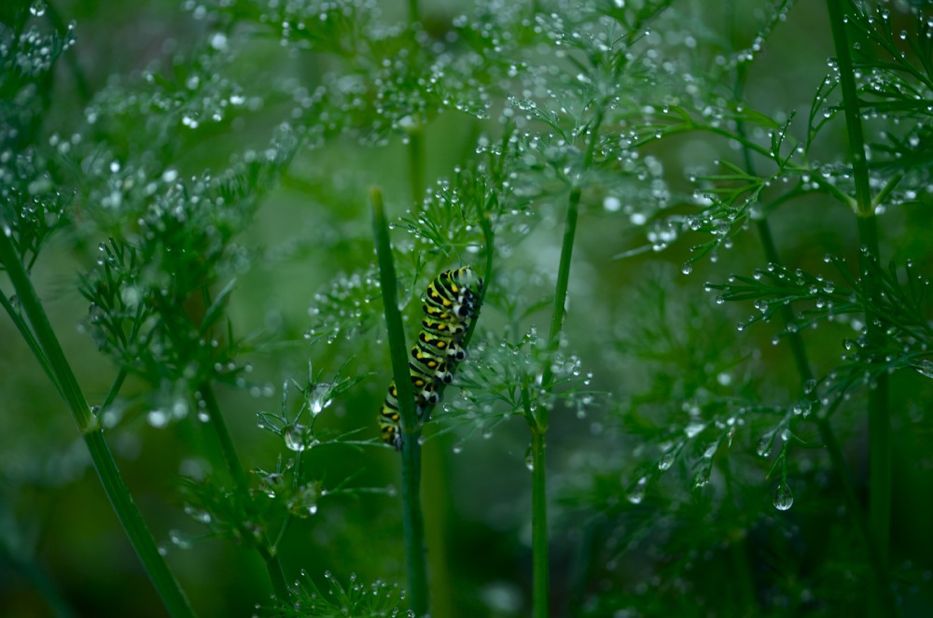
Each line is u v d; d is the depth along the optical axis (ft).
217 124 2.08
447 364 1.82
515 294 2.04
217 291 2.31
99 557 2.46
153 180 1.92
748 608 2.10
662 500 2.07
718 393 2.07
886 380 1.89
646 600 2.12
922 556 2.26
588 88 1.80
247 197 1.79
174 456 2.46
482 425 1.81
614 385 2.42
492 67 2.03
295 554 2.29
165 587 1.80
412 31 2.12
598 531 2.35
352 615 1.81
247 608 2.36
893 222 2.28
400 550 2.24
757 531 2.27
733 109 1.92
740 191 1.86
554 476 2.31
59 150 1.88
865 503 2.26
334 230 2.21
